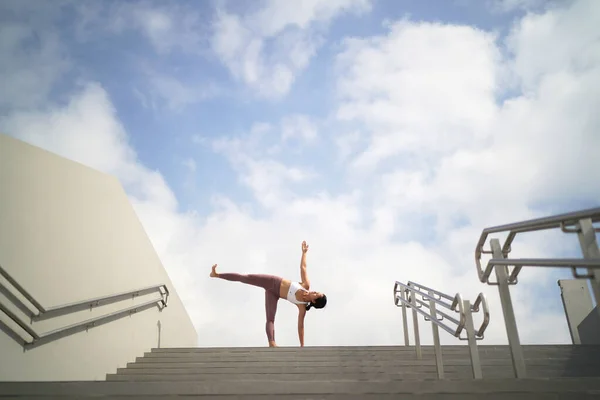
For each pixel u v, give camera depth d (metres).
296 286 8.22
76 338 5.77
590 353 6.22
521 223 3.27
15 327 4.77
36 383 3.13
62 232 5.86
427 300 5.41
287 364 5.94
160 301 8.49
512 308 3.55
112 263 6.91
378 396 2.96
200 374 5.38
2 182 5.01
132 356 7.14
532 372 5.31
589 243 2.71
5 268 4.84
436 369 5.02
